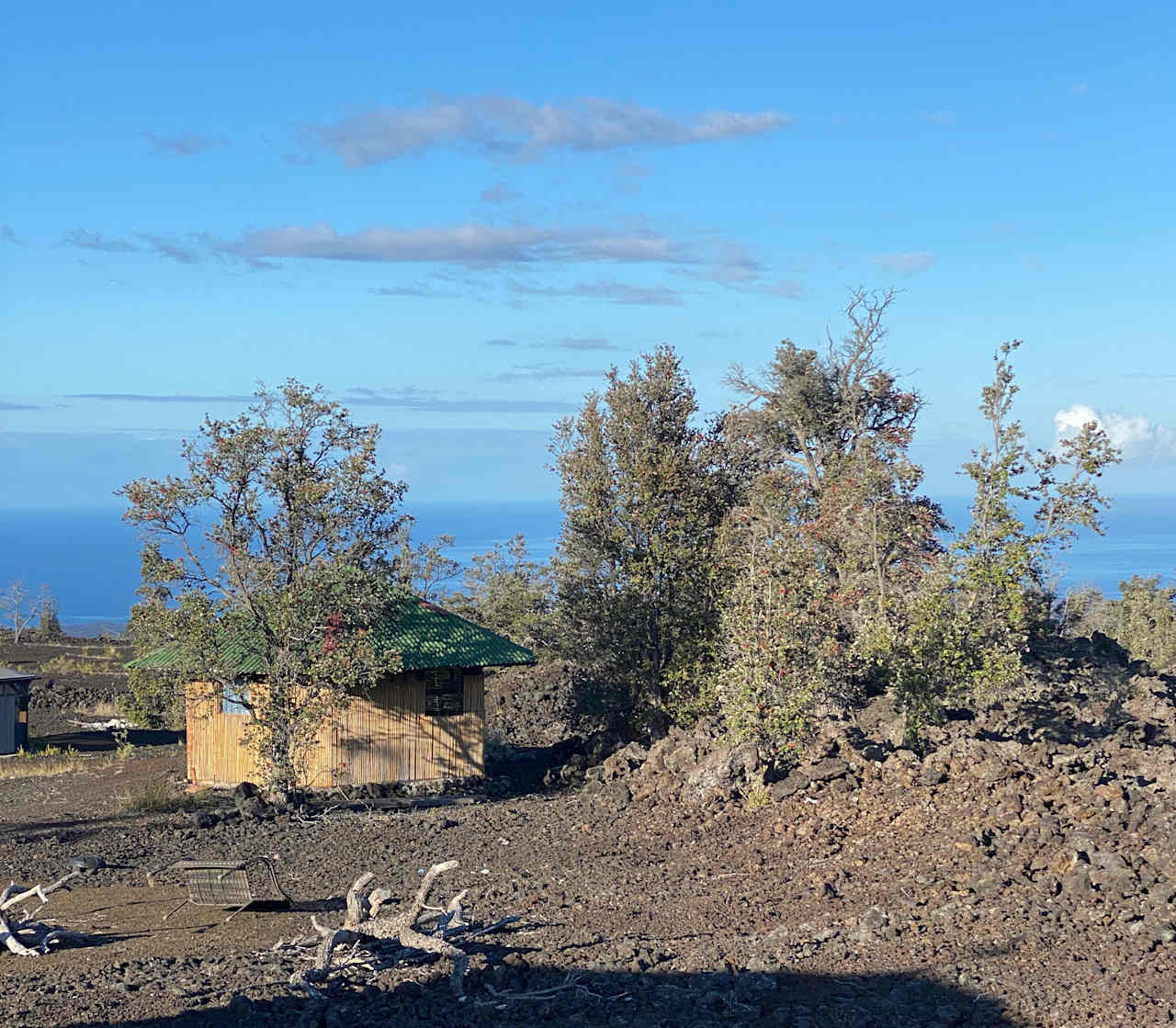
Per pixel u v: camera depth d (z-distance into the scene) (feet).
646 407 106.32
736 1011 34.58
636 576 101.76
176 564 84.48
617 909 48.03
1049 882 45.91
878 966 38.60
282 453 85.66
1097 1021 33.14
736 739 68.95
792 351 153.07
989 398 78.54
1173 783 57.41
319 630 83.56
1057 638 103.14
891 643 75.25
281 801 81.56
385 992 36.55
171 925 47.73
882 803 59.16
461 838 66.59
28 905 52.29
